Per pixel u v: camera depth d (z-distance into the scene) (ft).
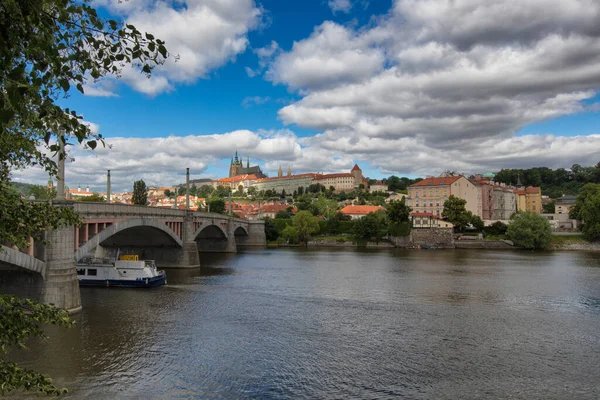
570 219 498.69
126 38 28.35
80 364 91.35
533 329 124.47
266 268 267.80
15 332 34.78
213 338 112.57
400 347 107.86
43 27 26.16
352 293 178.50
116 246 272.51
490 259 321.73
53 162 41.01
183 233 268.21
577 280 214.07
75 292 135.03
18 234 38.34
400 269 261.03
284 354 101.60
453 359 99.86
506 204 629.51
